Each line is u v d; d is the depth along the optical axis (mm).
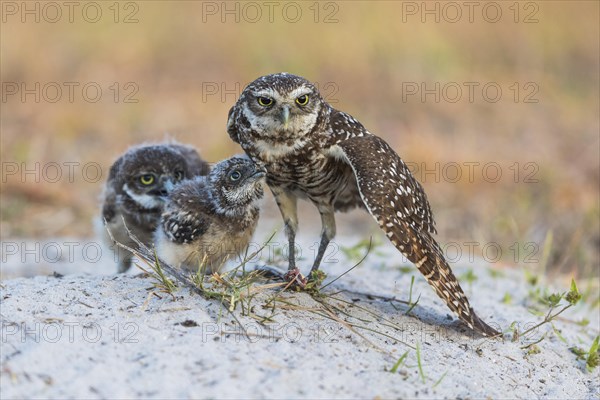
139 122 19953
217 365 6578
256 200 9203
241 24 26031
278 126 8578
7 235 14555
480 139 19734
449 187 16984
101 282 8180
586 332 9875
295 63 23203
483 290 11156
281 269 10266
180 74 23203
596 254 13992
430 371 7219
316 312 8062
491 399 7012
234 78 22953
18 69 22531
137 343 6902
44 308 7516
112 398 6172
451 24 26828
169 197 9258
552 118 21312
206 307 7613
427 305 9500
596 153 18828
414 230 8227
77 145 18906
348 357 7105
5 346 6828
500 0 28172
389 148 8820
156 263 7949
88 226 15070
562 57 25594
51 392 6238
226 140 18531
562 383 7938
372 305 8930
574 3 29078
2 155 17781
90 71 22953
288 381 6461
